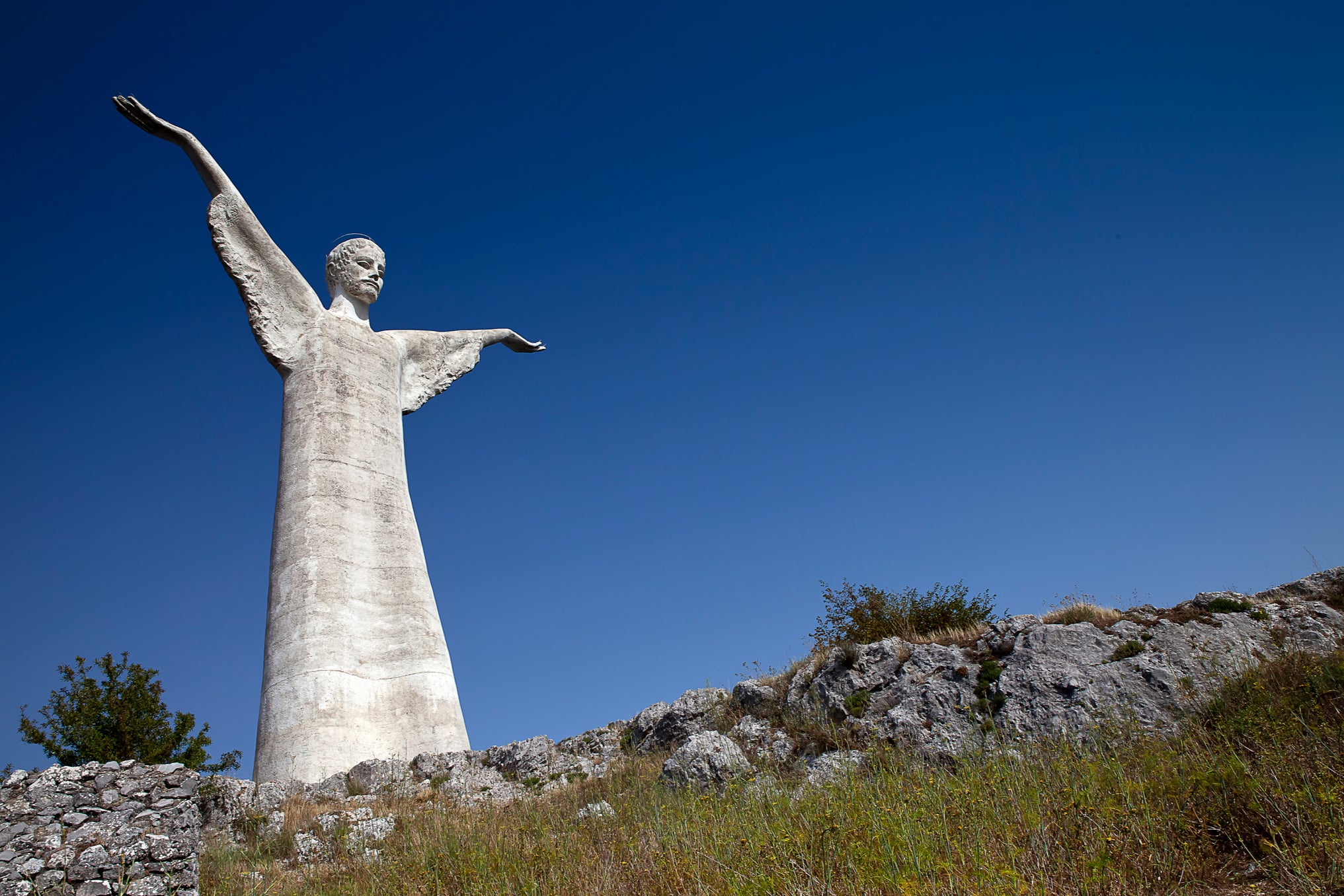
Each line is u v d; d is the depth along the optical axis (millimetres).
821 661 16328
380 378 23891
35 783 9961
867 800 10266
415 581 22109
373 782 16938
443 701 21016
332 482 21656
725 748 14219
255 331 22406
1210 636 13898
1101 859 7184
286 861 13016
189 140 21516
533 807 14242
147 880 9844
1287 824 7473
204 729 19734
